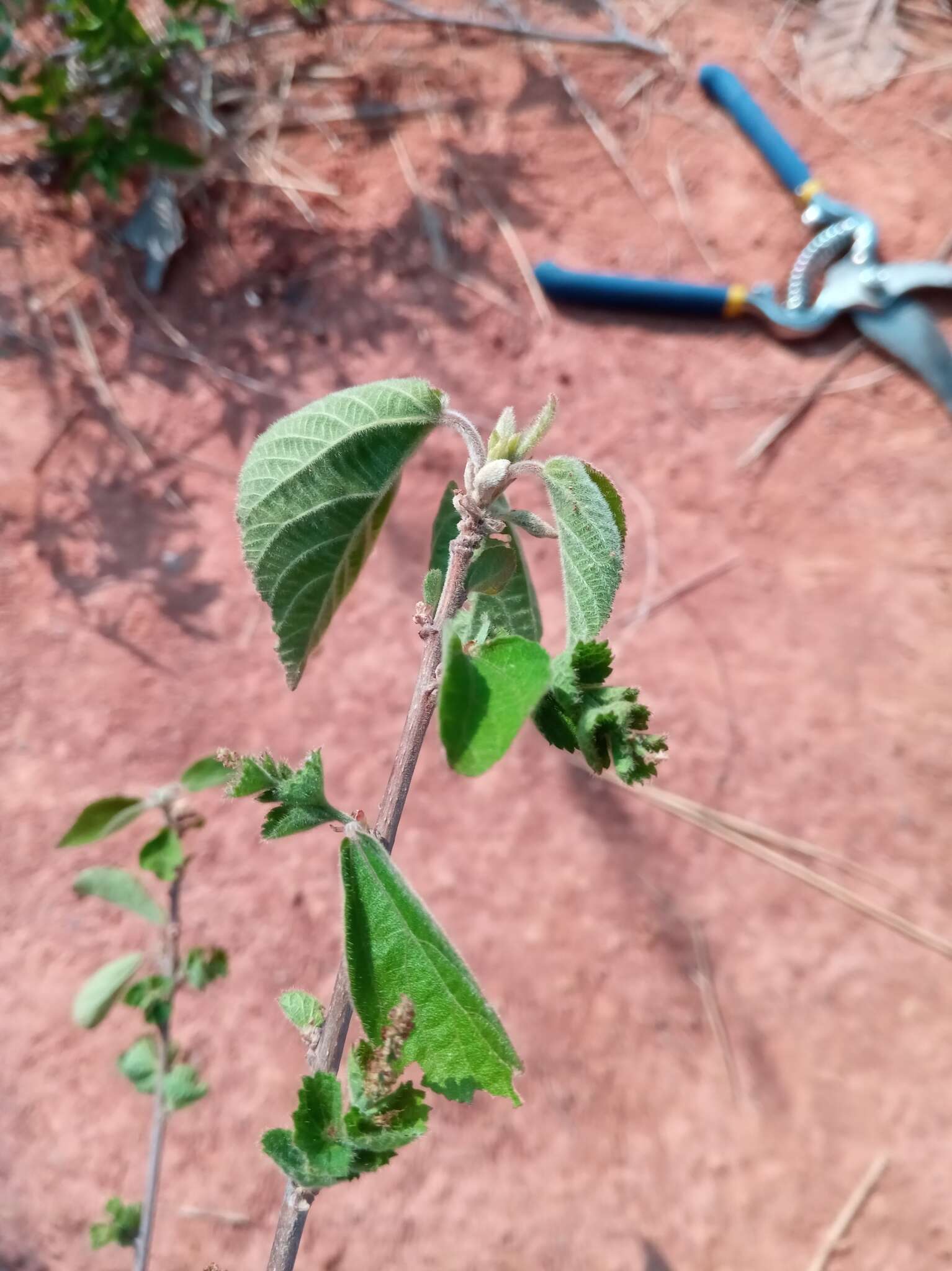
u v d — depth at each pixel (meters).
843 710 0.42
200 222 0.47
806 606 0.43
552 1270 0.35
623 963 0.38
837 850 0.40
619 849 0.40
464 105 0.50
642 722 0.11
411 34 0.52
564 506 0.13
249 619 0.42
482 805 0.40
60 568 0.42
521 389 0.46
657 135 0.50
